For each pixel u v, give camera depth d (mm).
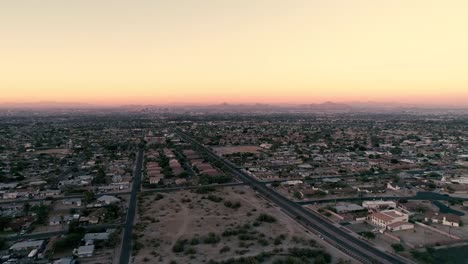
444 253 115312
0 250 118812
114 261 109000
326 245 121438
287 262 107000
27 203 170625
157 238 127000
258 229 136500
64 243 118250
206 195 189250
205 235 129750
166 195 189500
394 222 140250
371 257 111750
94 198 181625
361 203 173500
